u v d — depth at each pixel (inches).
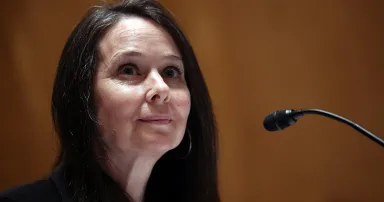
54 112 82.0
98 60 78.2
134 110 74.6
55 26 168.2
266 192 171.2
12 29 168.7
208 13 173.8
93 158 77.2
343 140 167.8
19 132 168.4
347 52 167.5
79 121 77.8
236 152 171.9
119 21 80.1
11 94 168.2
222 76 172.6
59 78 81.5
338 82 167.6
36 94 168.2
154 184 92.4
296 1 169.3
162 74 80.3
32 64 168.2
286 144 170.4
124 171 80.5
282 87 169.6
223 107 172.2
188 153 91.2
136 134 74.9
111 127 75.9
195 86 88.7
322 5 168.2
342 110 167.3
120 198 78.0
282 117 74.0
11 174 167.3
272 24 170.4
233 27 172.6
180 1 174.2
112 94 75.3
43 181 78.1
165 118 75.7
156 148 75.0
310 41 168.6
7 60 168.2
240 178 172.1
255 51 171.3
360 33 167.5
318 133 168.7
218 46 173.0
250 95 171.3
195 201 91.9
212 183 92.9
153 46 78.7
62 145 80.2
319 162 168.7
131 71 77.5
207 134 91.3
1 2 168.2
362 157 167.0
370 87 166.7
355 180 167.5
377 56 166.9
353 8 167.6
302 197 169.6
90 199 75.1
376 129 166.1
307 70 168.6
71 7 168.6
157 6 85.0
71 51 80.8
